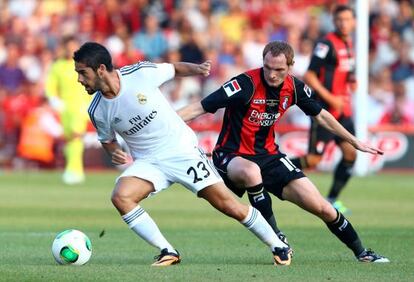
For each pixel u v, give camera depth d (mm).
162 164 29078
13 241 37812
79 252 29359
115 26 97812
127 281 25766
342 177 49938
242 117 31000
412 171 80438
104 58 27875
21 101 84250
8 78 88062
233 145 31469
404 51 91688
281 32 94625
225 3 99438
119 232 41219
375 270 28328
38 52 93500
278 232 31500
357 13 72875
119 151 29609
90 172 81562
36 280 25969
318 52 49031
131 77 28469
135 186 29016
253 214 29375
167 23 97375
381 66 91188
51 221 45875
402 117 86938
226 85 30453
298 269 28453
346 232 30562
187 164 29047
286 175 30859
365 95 73500
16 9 101375
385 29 93812
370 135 80250
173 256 29500
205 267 28797
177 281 25781
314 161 50188
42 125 83188
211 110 30531
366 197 59250
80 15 98938
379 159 80438
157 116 28734
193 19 97000
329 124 30906
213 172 29266
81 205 53938
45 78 88750
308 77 49031
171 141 29047
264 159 31203
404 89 87188
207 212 50875
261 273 27438
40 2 101250
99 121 28922
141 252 34469
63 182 70938
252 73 30625
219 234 40312
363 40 73312
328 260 31312
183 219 47188
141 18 98125
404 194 61375
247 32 94375
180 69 29266
